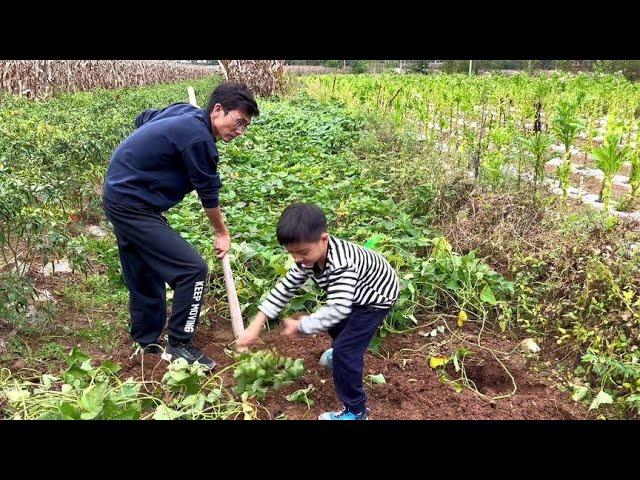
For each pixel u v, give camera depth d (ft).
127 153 11.80
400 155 27.99
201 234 17.89
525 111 33.40
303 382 11.83
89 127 25.61
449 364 12.76
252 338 10.12
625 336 12.35
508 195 19.17
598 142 39.55
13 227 14.88
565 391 11.91
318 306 14.37
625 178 29.99
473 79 52.06
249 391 11.14
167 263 11.94
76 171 20.44
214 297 15.12
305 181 24.34
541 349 13.44
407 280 14.57
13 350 12.44
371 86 53.52
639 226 16.58
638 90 41.78
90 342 13.32
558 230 16.85
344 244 9.77
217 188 12.00
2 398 10.64
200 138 11.44
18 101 42.09
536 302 14.51
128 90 72.13
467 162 25.77
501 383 12.37
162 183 11.90
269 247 16.39
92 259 17.22
